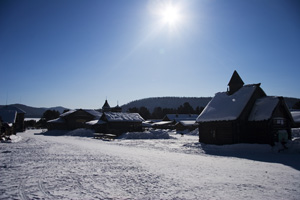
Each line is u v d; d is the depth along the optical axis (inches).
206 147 1015.0
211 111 1135.6
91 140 1497.3
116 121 2036.2
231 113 1017.5
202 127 1165.1
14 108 2923.2
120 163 546.3
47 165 498.3
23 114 2957.7
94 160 582.2
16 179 368.2
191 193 317.4
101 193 307.7
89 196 293.1
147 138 1723.7
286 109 1000.9
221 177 418.3
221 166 540.4
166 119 4141.2
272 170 496.1
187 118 3814.0
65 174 413.1
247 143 963.3
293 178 417.7
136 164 537.3
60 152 740.7
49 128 2765.7
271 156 754.8
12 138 1390.3
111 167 492.1
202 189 337.7
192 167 518.3
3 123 1608.0
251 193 321.4
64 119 2637.8
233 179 403.5
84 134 2081.7
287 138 973.2
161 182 374.0
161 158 660.7
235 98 1106.1
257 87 1107.3
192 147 1035.9
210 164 568.1
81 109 2657.5
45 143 1126.4
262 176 432.1
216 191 328.5
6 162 526.6
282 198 301.1
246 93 1084.5
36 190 311.9
